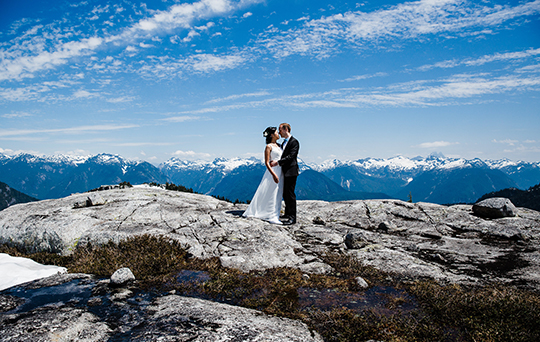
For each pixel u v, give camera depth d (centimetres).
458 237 1055
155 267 702
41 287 594
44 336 389
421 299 560
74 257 814
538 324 457
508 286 624
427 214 1315
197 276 666
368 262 762
